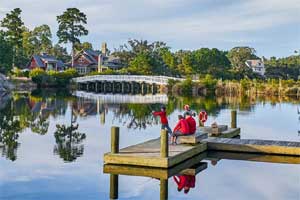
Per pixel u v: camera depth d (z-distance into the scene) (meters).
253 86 74.25
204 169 15.84
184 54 110.75
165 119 19.53
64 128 27.58
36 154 18.59
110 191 12.69
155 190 12.81
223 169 15.85
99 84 88.19
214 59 103.31
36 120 31.75
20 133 24.97
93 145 21.12
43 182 13.78
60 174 14.86
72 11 106.62
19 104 45.44
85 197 12.10
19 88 79.50
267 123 31.64
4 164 16.52
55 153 18.88
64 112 38.16
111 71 93.31
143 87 83.38
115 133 16.45
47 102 49.19
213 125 22.91
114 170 15.37
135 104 48.56
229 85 74.31
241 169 15.87
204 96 66.81
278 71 120.75
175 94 72.56
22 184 13.58
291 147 18.61
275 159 17.98
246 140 20.23
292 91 71.56
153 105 47.28
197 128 23.45
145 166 15.73
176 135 18.70
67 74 87.56
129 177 14.36
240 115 37.44
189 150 17.33
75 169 15.65
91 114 36.94
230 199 11.96
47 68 104.81
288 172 15.44
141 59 95.94
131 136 24.64
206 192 12.63
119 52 119.31
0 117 33.12
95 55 113.19
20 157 17.91
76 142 22.03
